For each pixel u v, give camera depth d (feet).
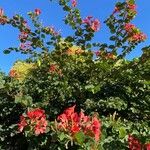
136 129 16.83
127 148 14.92
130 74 18.69
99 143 14.43
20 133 17.71
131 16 20.80
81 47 20.88
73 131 13.47
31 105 18.12
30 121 14.49
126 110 18.99
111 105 18.25
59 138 13.78
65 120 13.65
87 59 19.16
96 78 19.30
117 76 18.85
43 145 15.49
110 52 20.88
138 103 19.04
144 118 19.11
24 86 19.42
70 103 19.01
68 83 19.42
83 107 18.86
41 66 20.92
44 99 18.90
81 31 20.86
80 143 13.35
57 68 20.07
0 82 19.74
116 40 20.83
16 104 18.60
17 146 17.78
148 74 18.66
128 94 19.04
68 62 20.08
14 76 22.47
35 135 14.75
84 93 18.98
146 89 19.01
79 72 19.63
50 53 20.95
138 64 18.70
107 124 15.35
